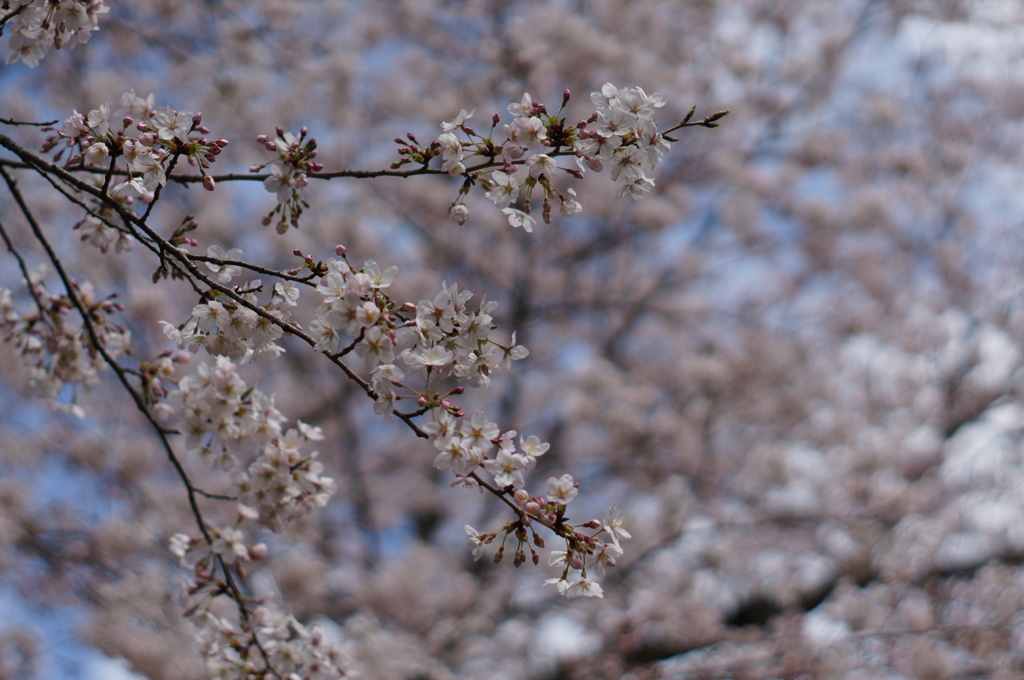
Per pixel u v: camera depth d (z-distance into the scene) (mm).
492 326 2131
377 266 2100
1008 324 10766
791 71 10938
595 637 8289
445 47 9977
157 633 6449
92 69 8289
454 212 2148
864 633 7551
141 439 7801
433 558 7566
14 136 7645
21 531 6969
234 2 8414
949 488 9492
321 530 8797
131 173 2217
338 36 9391
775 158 10953
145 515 7270
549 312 10320
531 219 2143
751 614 8406
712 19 10617
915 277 11242
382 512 9797
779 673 7559
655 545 8047
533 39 9164
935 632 7875
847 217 10469
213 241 8352
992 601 8352
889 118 10617
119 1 8211
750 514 9078
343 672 3076
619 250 10492
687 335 10516
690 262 10203
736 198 9797
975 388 10391
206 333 2215
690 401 9188
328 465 9344
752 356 9180
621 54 9258
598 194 9453
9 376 6918
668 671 7625
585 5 10289
